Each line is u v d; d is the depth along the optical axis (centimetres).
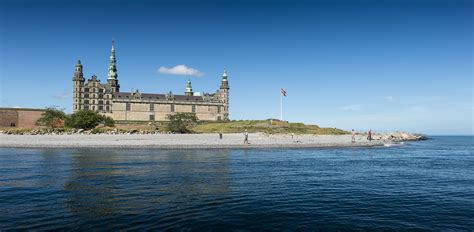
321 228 1525
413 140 14912
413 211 1833
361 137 12450
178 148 6356
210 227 1516
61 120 13962
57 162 3925
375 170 3516
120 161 4072
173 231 1451
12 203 1906
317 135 12712
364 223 1605
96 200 1986
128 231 1442
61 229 1463
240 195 2170
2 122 15275
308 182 2697
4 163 3800
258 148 6712
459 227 1560
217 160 4288
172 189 2334
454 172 3422
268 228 1515
